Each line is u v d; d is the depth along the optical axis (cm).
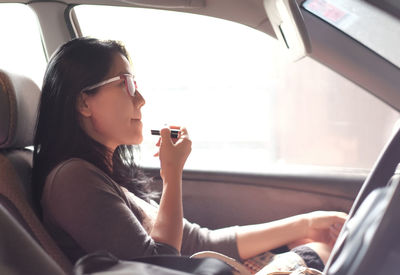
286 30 149
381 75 174
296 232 162
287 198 179
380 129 321
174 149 139
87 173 127
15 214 122
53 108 137
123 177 158
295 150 406
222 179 185
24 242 70
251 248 162
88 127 141
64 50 138
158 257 85
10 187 125
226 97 494
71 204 123
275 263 145
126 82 139
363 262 74
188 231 164
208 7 177
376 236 74
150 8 184
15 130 131
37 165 138
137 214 142
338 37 176
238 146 477
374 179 93
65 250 130
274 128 421
